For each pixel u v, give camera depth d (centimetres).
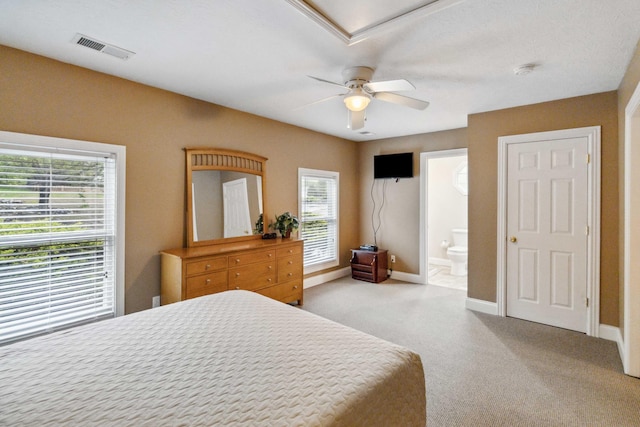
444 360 255
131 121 279
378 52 220
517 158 342
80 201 254
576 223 311
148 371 121
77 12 177
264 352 136
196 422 93
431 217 656
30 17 182
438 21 181
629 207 233
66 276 248
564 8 168
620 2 163
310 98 325
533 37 199
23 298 229
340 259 527
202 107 333
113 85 267
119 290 273
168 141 306
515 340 291
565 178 316
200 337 151
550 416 188
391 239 525
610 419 185
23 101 223
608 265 294
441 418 186
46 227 238
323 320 175
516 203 344
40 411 98
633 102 215
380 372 121
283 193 427
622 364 248
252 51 221
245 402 102
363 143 554
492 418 187
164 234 305
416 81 272
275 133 413
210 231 340
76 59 236
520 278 344
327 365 125
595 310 299
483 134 363
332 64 241
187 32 198
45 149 234
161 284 301
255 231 387
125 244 277
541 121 327
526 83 276
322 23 183
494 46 211
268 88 296
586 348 275
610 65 239
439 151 468
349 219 545
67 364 126
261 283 342
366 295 429
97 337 151
